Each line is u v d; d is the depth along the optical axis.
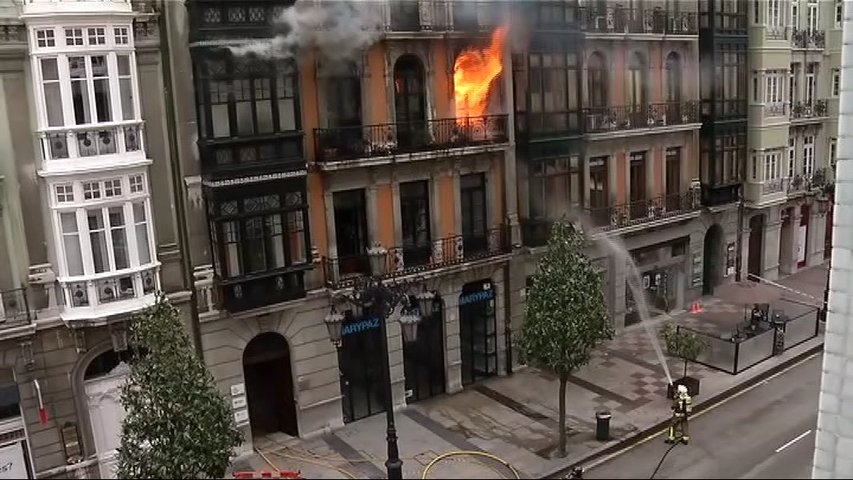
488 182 16.72
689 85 17.94
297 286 14.34
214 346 13.91
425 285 13.87
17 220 12.44
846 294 11.26
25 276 12.58
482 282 16.75
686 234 18.08
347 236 15.34
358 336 15.29
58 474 13.04
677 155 18.30
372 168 15.07
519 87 16.53
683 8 17.69
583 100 17.11
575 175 17.22
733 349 15.44
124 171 12.75
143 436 10.59
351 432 14.63
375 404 15.62
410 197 15.93
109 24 12.35
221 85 13.27
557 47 16.52
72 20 12.05
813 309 16.69
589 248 16.89
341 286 14.45
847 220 11.20
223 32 13.13
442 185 16.14
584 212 17.14
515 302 17.12
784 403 13.70
